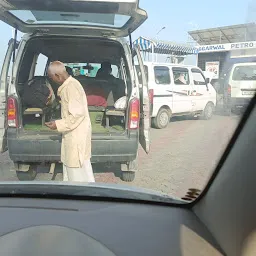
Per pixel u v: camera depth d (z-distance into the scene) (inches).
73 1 169.5
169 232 85.8
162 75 440.5
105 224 89.8
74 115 163.6
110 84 240.7
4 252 74.4
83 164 169.3
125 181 208.5
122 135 202.1
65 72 167.3
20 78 231.6
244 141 74.2
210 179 91.0
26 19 202.8
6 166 223.6
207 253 76.6
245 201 68.2
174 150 282.7
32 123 217.0
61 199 106.0
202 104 464.4
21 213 95.2
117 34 225.0
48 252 74.6
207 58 485.4
